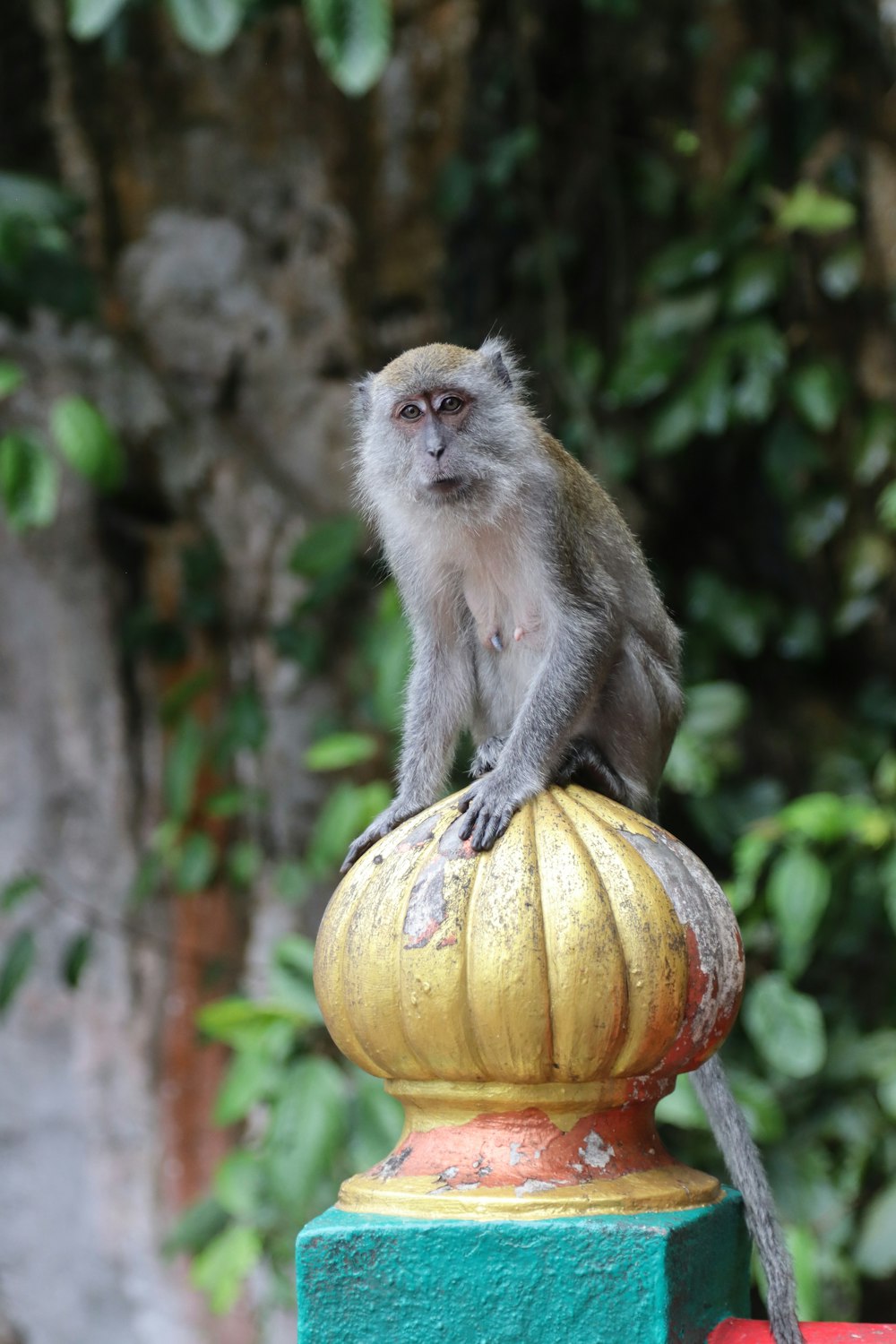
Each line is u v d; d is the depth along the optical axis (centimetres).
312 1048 621
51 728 814
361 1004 257
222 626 814
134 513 820
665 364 765
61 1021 808
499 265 887
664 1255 237
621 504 870
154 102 831
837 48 824
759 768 870
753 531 893
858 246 789
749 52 856
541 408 858
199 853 738
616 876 254
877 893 718
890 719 845
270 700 806
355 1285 246
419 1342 242
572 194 885
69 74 829
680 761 695
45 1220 806
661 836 275
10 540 809
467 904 252
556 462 504
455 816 272
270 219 838
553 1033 247
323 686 808
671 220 877
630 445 850
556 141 888
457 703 504
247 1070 588
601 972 246
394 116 852
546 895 250
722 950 264
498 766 440
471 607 502
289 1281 633
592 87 879
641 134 879
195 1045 798
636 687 497
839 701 892
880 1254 636
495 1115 258
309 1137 546
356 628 802
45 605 812
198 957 805
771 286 755
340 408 839
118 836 810
